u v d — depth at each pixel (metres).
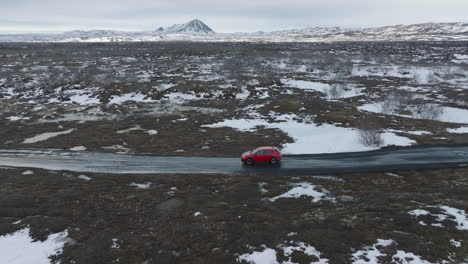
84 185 23.41
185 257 13.98
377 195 19.41
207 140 34.66
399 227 15.03
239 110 48.56
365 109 47.59
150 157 29.89
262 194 20.88
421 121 39.28
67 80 71.62
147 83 67.69
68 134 37.91
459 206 16.55
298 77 72.81
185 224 16.97
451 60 99.25
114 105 52.75
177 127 40.06
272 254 13.57
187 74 79.19
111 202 20.44
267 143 32.91
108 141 35.00
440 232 14.25
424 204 17.41
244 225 16.45
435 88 60.66
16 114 47.66
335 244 13.70
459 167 24.62
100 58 116.81
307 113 43.78
